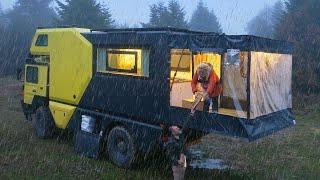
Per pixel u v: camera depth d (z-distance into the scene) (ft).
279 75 31.50
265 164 36.24
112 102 34.99
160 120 31.22
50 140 42.70
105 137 36.01
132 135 33.01
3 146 38.96
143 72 32.35
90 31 38.29
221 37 27.37
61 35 40.09
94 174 31.73
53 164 33.88
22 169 32.09
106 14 147.43
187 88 31.96
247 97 26.86
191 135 32.27
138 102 32.76
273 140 46.62
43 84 43.01
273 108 30.66
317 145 44.62
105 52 35.40
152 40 31.24
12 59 127.13
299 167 35.55
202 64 29.53
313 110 71.26
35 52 44.29
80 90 37.93
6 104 69.15
